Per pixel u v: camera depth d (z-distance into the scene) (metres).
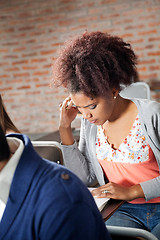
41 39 4.57
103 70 1.05
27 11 4.54
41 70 4.64
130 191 1.13
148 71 4.27
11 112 4.88
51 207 0.51
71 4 4.38
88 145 1.37
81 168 1.40
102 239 0.59
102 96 1.05
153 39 4.18
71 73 1.05
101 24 4.34
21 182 0.53
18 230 0.53
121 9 4.23
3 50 4.72
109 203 1.09
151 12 4.12
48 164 0.57
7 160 0.56
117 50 1.13
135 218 1.25
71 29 4.45
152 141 1.22
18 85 4.77
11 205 0.53
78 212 0.52
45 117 4.77
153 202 1.28
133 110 1.26
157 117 1.21
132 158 1.24
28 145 0.55
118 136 1.28
